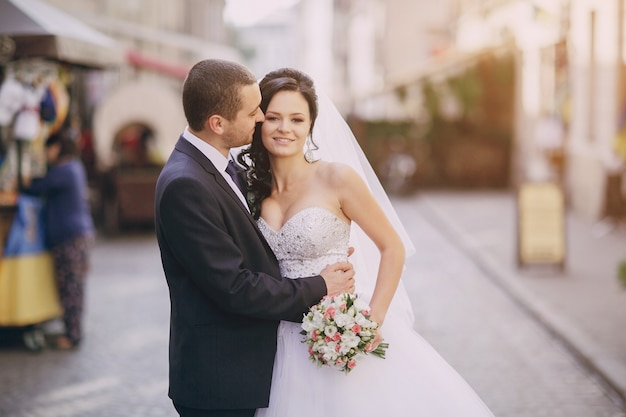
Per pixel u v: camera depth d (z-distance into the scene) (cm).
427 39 3234
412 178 2345
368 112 2508
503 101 2303
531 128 2005
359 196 322
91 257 1209
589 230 1408
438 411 321
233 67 306
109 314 842
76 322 716
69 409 555
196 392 309
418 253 1260
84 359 680
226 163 314
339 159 357
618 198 1373
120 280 1030
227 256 299
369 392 319
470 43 2680
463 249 1294
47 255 724
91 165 1499
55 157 718
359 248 355
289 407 317
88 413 546
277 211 329
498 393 584
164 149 1464
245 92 305
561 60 1756
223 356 309
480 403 331
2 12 745
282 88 321
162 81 1980
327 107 357
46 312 717
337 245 324
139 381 617
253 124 311
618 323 765
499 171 2339
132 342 732
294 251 321
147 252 1253
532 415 538
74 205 715
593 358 645
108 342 734
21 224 698
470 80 2305
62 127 783
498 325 797
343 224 326
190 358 310
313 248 319
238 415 311
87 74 1969
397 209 1883
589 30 1560
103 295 938
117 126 1452
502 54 2266
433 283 1022
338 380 318
